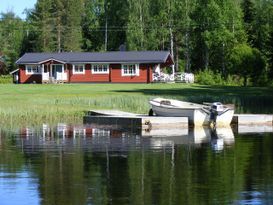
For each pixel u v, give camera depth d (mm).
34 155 25312
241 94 58531
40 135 32531
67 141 30016
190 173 21281
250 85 81312
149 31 98250
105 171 21641
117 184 19484
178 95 54906
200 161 23859
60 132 34062
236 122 38969
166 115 39375
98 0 111125
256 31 98062
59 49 107688
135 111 45531
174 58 101312
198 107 38500
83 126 37375
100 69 83312
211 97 52719
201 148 27609
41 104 45531
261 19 98875
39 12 107062
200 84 79562
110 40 108500
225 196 17891
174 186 19188
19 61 83500
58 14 108625
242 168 22234
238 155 25406
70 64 83375
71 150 26781
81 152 26172
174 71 95312
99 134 33281
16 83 83250
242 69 83312
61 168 22219
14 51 105562
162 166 22672
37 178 20375
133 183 19625
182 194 18125
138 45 97750
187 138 31734
